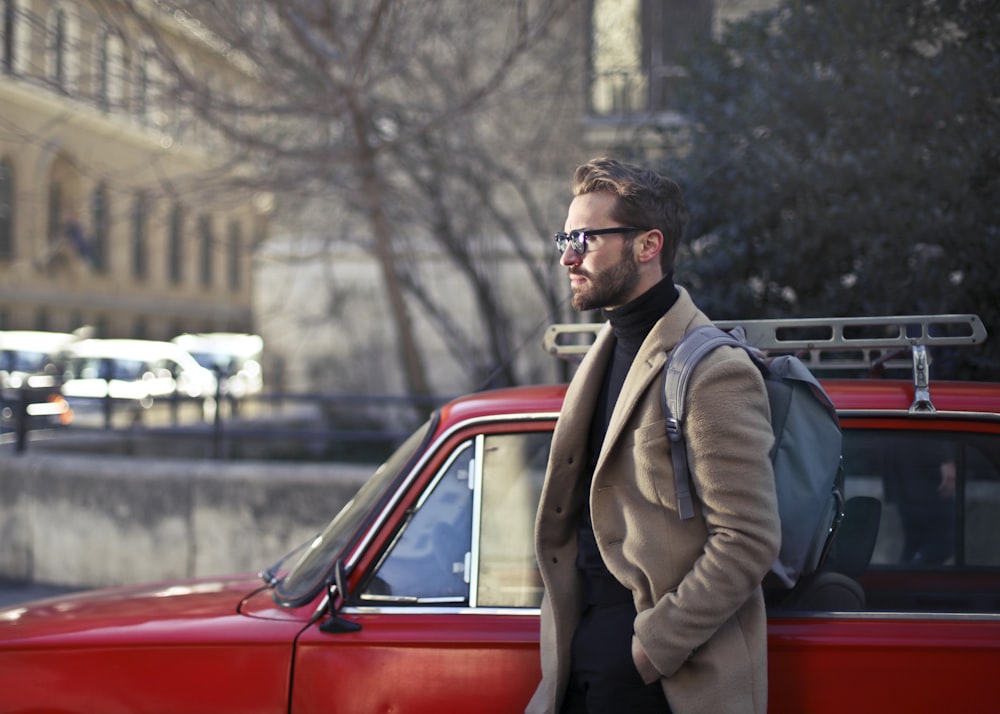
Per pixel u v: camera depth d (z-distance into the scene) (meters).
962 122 4.70
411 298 12.70
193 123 8.39
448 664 2.46
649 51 9.50
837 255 4.91
